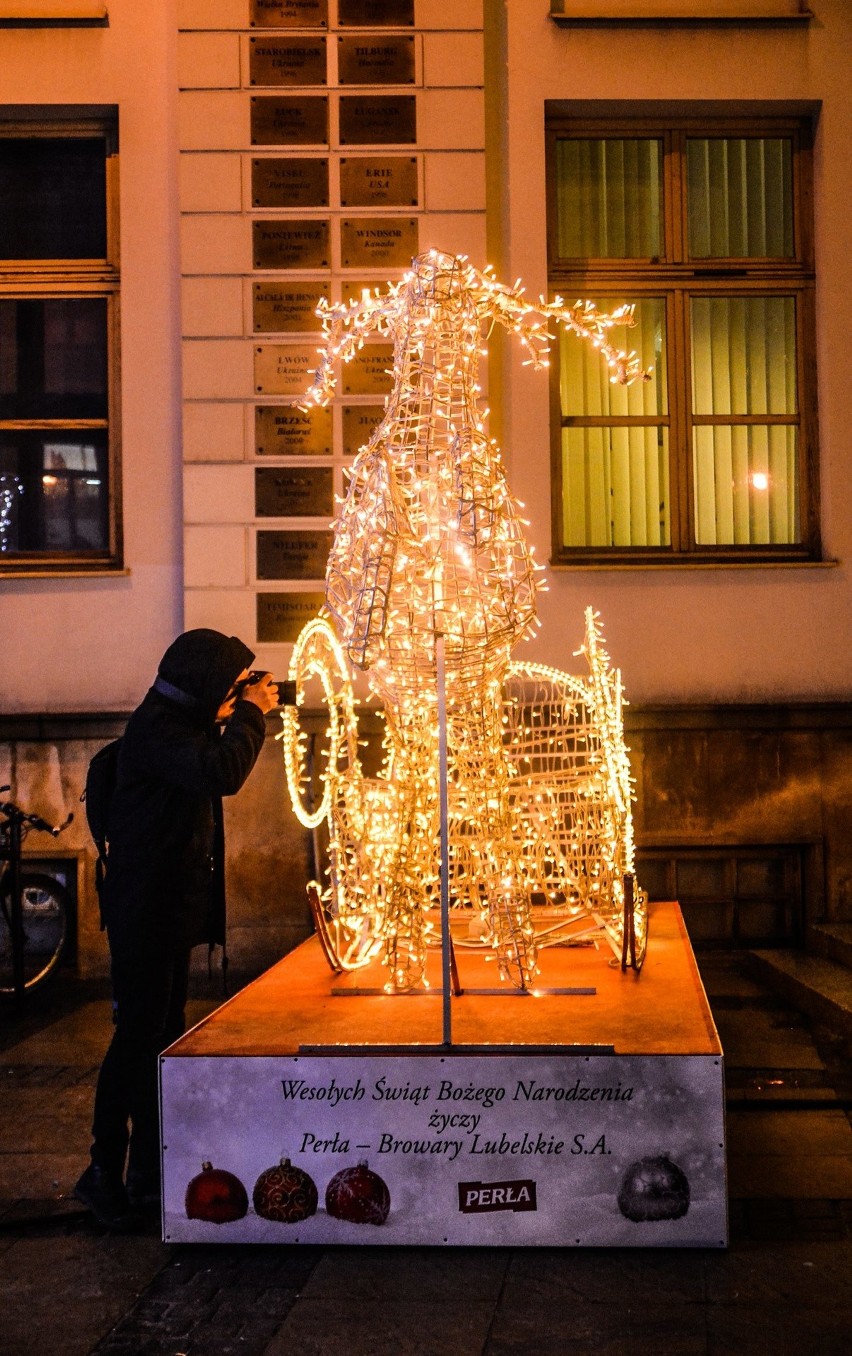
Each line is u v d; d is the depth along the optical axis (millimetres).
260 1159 3414
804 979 5637
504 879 4156
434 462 3834
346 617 3986
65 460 6922
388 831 4434
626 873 4422
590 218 6879
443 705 3506
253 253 6488
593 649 4812
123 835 3668
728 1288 3125
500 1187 3359
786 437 6902
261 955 6379
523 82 6582
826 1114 4418
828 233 6688
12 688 6578
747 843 6457
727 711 6426
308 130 6488
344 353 4262
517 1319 2990
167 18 6637
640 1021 3703
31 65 6637
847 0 6617
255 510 6465
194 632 3861
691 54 6605
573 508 6848
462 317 3857
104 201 6922
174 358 6656
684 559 6750
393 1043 3447
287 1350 2875
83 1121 4469
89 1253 3443
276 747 6383
